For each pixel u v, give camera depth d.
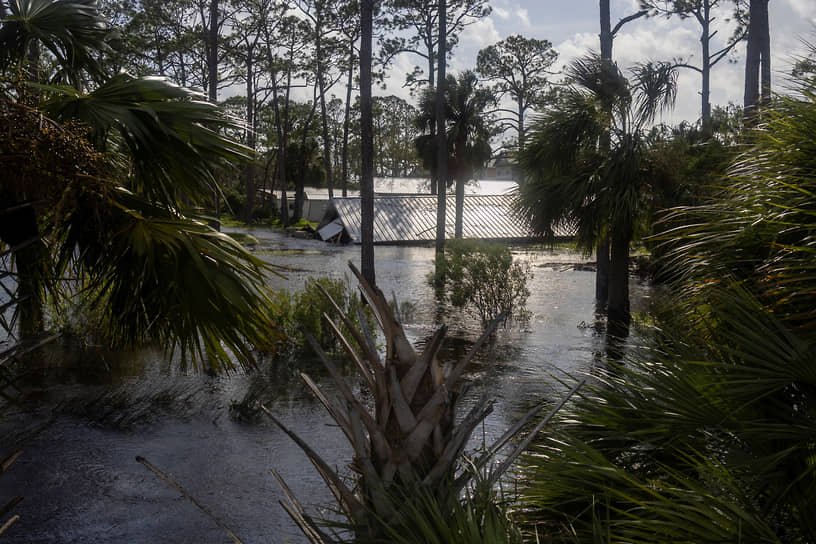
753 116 3.55
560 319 13.90
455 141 37.47
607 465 2.52
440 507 1.87
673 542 2.06
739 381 2.39
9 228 3.58
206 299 4.12
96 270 4.19
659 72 12.48
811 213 2.68
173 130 4.38
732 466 2.31
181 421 7.03
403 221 40.81
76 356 9.34
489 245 14.52
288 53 50.50
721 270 3.15
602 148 13.09
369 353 1.97
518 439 5.86
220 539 4.52
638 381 2.93
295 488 5.39
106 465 5.81
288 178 68.69
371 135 15.85
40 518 4.82
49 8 5.32
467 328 12.86
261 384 8.51
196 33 38.44
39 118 3.25
